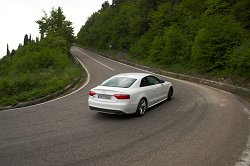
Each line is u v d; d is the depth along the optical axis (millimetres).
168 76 24922
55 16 52656
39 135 7422
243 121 8250
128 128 7902
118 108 8789
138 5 56219
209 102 11398
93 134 7422
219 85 16906
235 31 19938
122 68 32031
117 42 59938
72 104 11805
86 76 24359
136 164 5406
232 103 11148
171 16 38469
